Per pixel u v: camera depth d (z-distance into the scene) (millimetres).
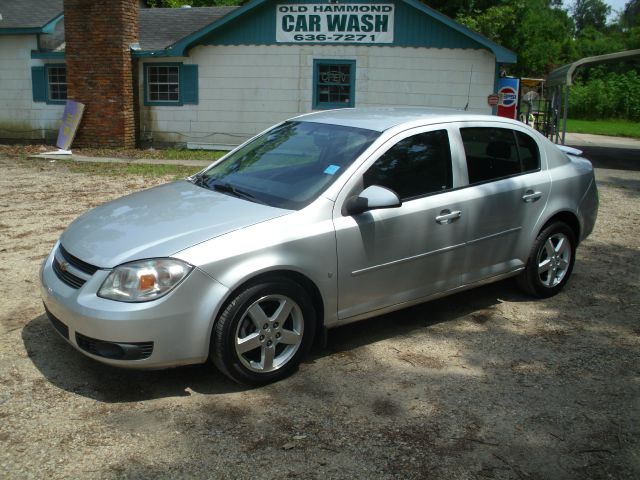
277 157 4746
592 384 4086
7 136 18062
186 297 3557
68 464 3100
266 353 3879
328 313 4164
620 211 9852
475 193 4824
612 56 16594
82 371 4039
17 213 8375
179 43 16391
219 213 4031
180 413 3600
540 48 36062
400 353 4473
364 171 4289
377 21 16172
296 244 3889
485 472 3146
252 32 16609
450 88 16281
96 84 16469
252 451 3260
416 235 4477
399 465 3180
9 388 3793
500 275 5188
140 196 4648
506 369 4270
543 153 5465
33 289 5434
